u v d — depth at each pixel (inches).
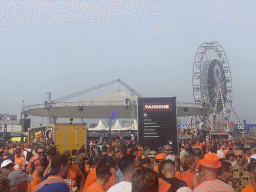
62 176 201.5
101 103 2635.3
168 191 177.8
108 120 2977.4
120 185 175.9
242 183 257.9
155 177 132.5
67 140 931.3
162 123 828.0
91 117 2972.4
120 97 2792.8
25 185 219.5
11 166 271.4
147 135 828.0
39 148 358.3
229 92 2664.9
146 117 831.7
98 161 220.5
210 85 2434.8
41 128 1017.5
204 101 2406.5
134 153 395.2
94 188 207.5
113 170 273.1
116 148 335.6
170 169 221.0
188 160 261.0
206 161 185.3
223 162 247.1
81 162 339.9
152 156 386.3
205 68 2449.6
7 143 1189.1
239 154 323.6
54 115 2829.7
